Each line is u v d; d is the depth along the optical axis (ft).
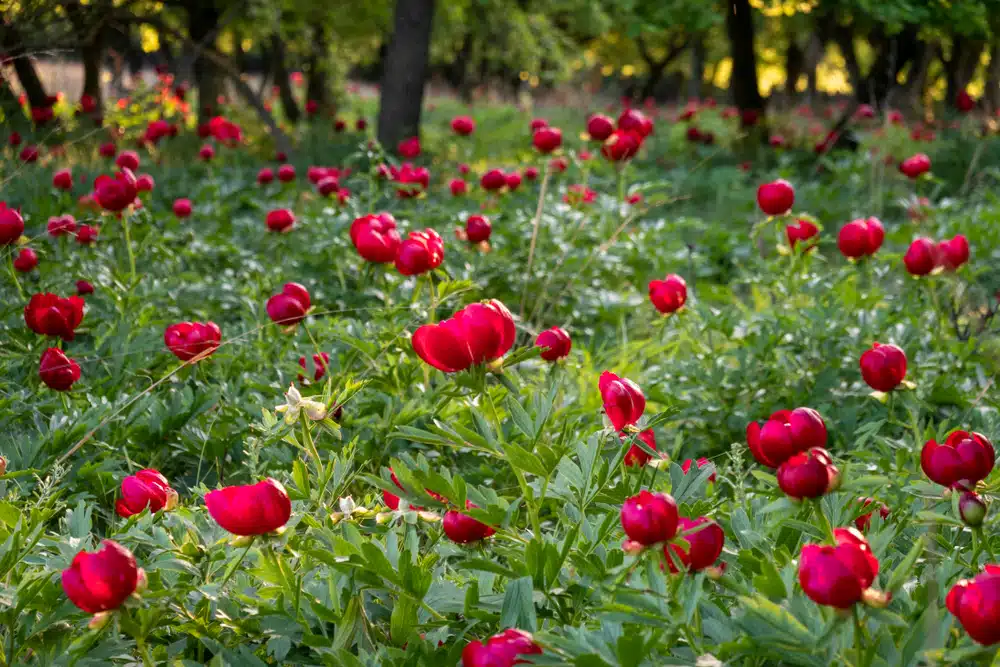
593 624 5.22
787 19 47.16
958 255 11.35
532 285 16.56
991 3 39.50
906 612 4.98
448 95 104.58
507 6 60.44
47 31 19.16
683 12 40.98
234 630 5.53
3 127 21.07
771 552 5.54
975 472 5.24
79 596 4.57
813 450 5.02
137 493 6.19
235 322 14.83
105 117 27.91
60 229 13.15
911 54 49.52
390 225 10.80
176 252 16.80
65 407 8.86
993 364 11.37
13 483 7.75
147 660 4.82
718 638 4.76
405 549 5.34
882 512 6.86
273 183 29.27
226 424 9.02
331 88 68.08
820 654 4.43
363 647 5.37
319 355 9.09
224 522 4.91
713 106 59.16
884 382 7.34
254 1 43.21
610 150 15.28
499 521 5.26
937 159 33.94
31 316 9.23
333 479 6.39
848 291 12.05
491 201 19.29
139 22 34.27
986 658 4.13
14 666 5.09
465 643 5.25
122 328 10.75
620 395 5.56
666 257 18.92
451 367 5.48
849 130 41.45
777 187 12.36
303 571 5.52
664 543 4.53
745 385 10.98
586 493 5.69
